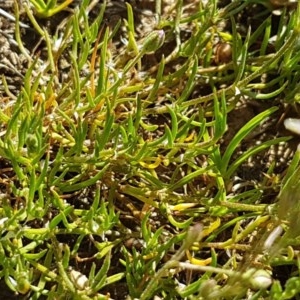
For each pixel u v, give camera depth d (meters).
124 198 0.16
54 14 0.19
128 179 0.17
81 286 0.15
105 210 0.15
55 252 0.15
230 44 0.18
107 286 0.16
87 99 0.16
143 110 0.17
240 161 0.16
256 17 0.19
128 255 0.15
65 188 0.15
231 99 0.18
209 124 0.16
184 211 0.16
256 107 0.19
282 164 0.18
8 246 0.15
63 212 0.14
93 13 0.19
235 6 0.19
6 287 0.16
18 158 0.15
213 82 0.18
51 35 0.19
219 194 0.15
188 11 0.19
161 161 0.16
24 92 0.15
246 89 0.17
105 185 0.17
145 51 0.16
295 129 0.15
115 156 0.15
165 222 0.17
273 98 0.19
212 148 0.16
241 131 0.15
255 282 0.13
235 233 0.15
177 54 0.18
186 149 0.17
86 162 0.15
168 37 0.18
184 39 0.19
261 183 0.17
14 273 0.14
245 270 0.13
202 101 0.16
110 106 0.15
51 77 0.16
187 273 0.16
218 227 0.16
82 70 0.18
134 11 0.19
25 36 0.18
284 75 0.17
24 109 0.16
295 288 0.13
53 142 0.16
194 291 0.15
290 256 0.15
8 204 0.15
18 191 0.15
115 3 0.19
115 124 0.17
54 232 0.15
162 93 0.17
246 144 0.18
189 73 0.18
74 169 0.16
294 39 0.16
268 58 0.18
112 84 0.17
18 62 0.18
